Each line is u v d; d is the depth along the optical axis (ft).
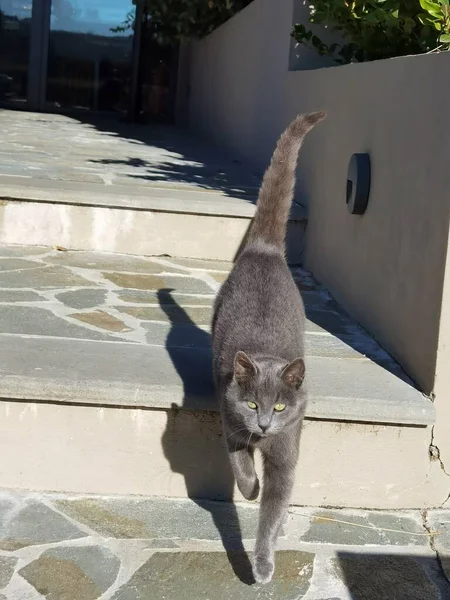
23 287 4.66
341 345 4.07
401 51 4.92
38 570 2.77
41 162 7.25
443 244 3.31
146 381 3.25
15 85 14.23
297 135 3.94
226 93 10.16
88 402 3.21
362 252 4.47
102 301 4.54
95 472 3.31
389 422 3.31
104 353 3.58
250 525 3.18
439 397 3.37
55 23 13.94
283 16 6.93
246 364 2.89
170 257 5.70
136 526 3.11
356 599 2.78
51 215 5.54
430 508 3.44
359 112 4.66
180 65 14.11
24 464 3.28
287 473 2.97
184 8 12.08
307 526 3.23
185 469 3.34
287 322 3.35
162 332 4.07
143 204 5.56
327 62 6.57
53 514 3.13
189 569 2.86
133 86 13.79
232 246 5.73
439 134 3.43
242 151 8.89
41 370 3.25
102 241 5.64
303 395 2.98
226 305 3.45
